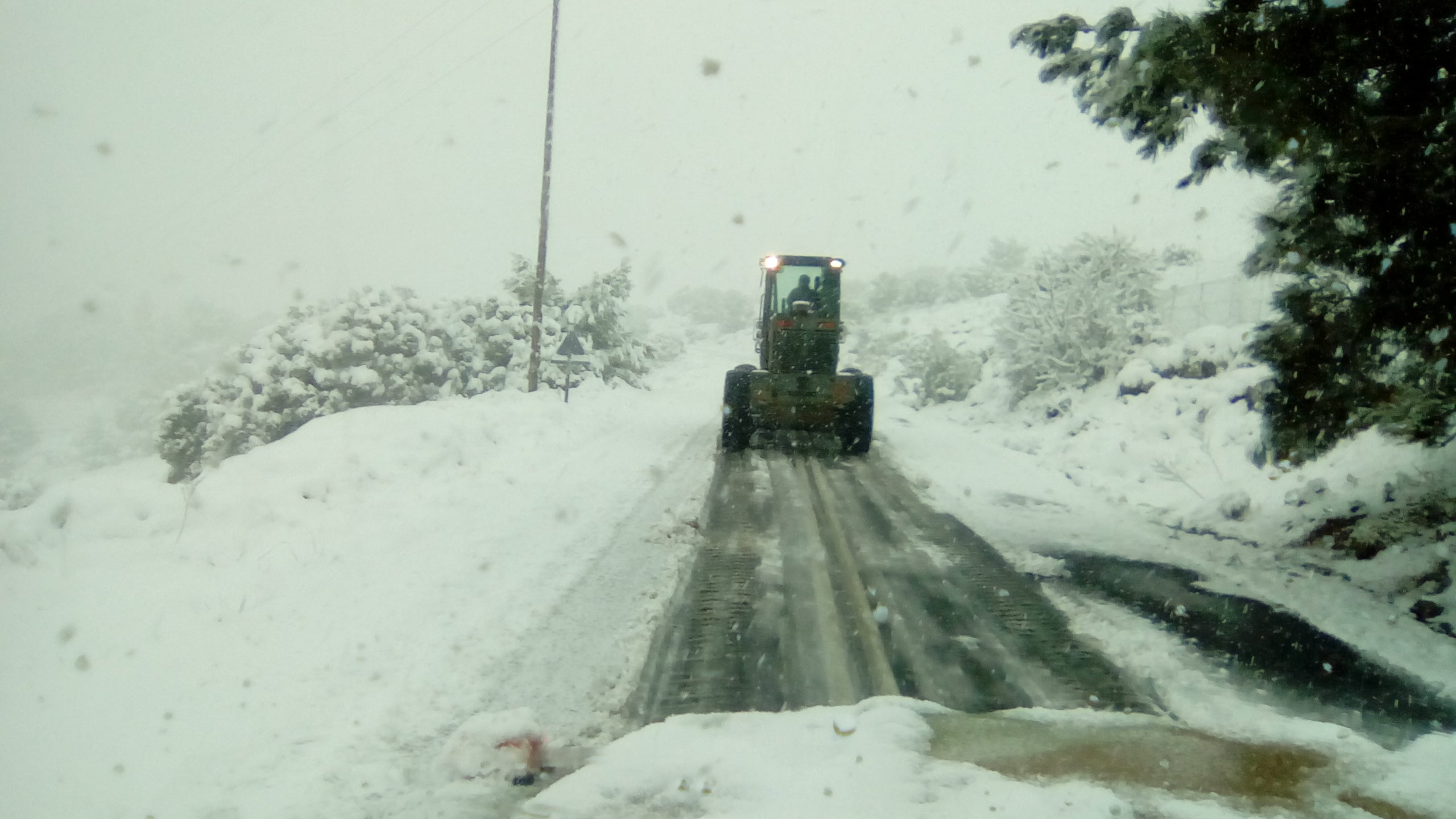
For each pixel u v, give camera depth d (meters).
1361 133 4.99
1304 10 5.16
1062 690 4.11
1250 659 4.60
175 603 5.10
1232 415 11.45
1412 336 5.58
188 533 6.76
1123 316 17.95
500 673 4.13
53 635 4.54
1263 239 6.29
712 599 5.48
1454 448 6.82
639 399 23.70
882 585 5.95
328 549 6.39
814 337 13.56
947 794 2.50
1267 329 6.38
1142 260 18.70
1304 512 7.58
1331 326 5.90
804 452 13.22
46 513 6.45
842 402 12.78
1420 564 5.88
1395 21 4.90
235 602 5.14
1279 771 2.71
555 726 3.58
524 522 7.49
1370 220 5.21
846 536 7.50
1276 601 5.68
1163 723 3.25
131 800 2.91
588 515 7.91
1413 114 5.08
